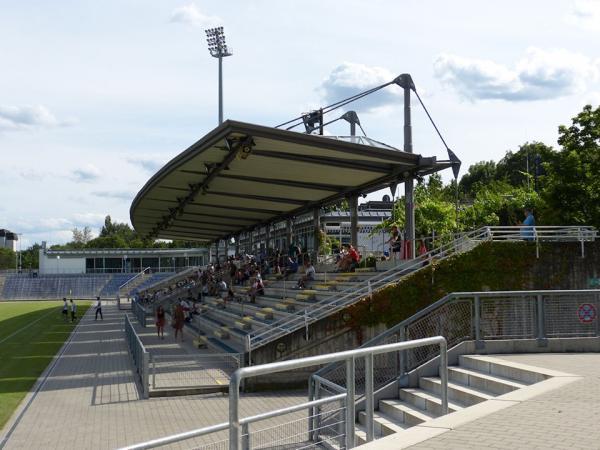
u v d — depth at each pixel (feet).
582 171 95.71
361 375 41.96
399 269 70.95
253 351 57.26
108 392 54.95
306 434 24.31
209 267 180.65
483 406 26.55
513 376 35.96
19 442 38.06
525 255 65.05
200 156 71.36
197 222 155.63
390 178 81.20
